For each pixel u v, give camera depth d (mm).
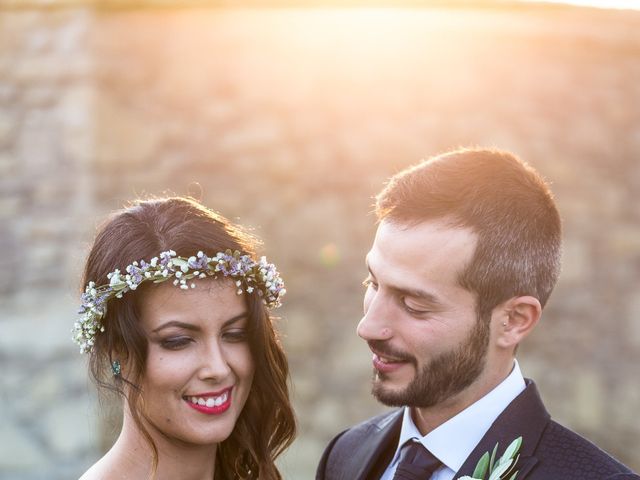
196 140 7734
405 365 2506
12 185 7590
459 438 2521
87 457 7199
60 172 7562
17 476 7133
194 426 2443
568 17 8258
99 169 7570
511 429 2473
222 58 7805
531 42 8203
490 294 2449
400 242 2477
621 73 8391
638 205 8320
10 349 7371
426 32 8016
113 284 2383
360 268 7805
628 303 8203
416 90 7988
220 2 7770
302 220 7793
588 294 8164
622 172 8320
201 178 7711
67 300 7410
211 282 2418
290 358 7645
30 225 7531
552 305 8094
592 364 8094
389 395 2533
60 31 7664
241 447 2715
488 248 2432
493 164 2520
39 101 7633
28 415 7277
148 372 2414
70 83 7598
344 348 7707
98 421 7148
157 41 7738
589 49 8320
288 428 2744
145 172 7633
